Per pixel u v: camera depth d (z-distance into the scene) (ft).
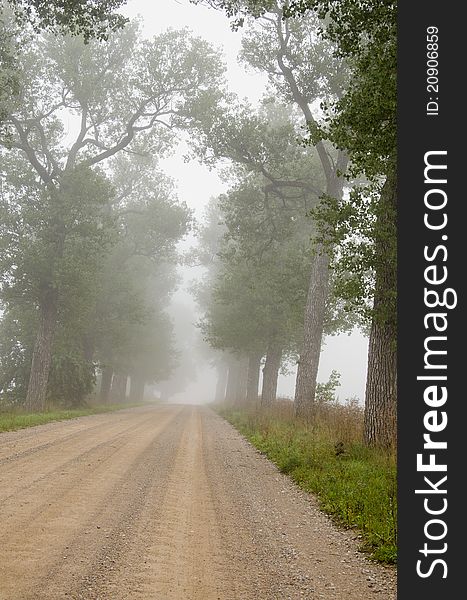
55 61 94.07
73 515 23.88
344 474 34.94
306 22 81.30
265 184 104.99
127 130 100.99
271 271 99.76
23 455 38.83
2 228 91.86
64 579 16.43
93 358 144.87
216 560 19.62
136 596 15.58
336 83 79.41
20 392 108.88
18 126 89.86
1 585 15.49
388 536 21.97
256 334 111.65
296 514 27.84
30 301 102.37
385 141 30.17
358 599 16.57
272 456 47.65
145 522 23.82
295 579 18.19
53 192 91.66
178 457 44.27
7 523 21.80
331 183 82.74
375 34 28.71
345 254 44.09
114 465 37.50
